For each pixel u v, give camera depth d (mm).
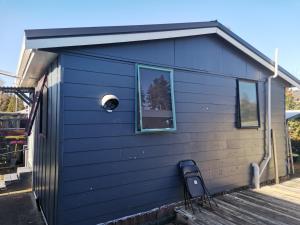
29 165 7004
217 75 4410
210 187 4230
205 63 4219
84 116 2881
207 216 3391
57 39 2572
